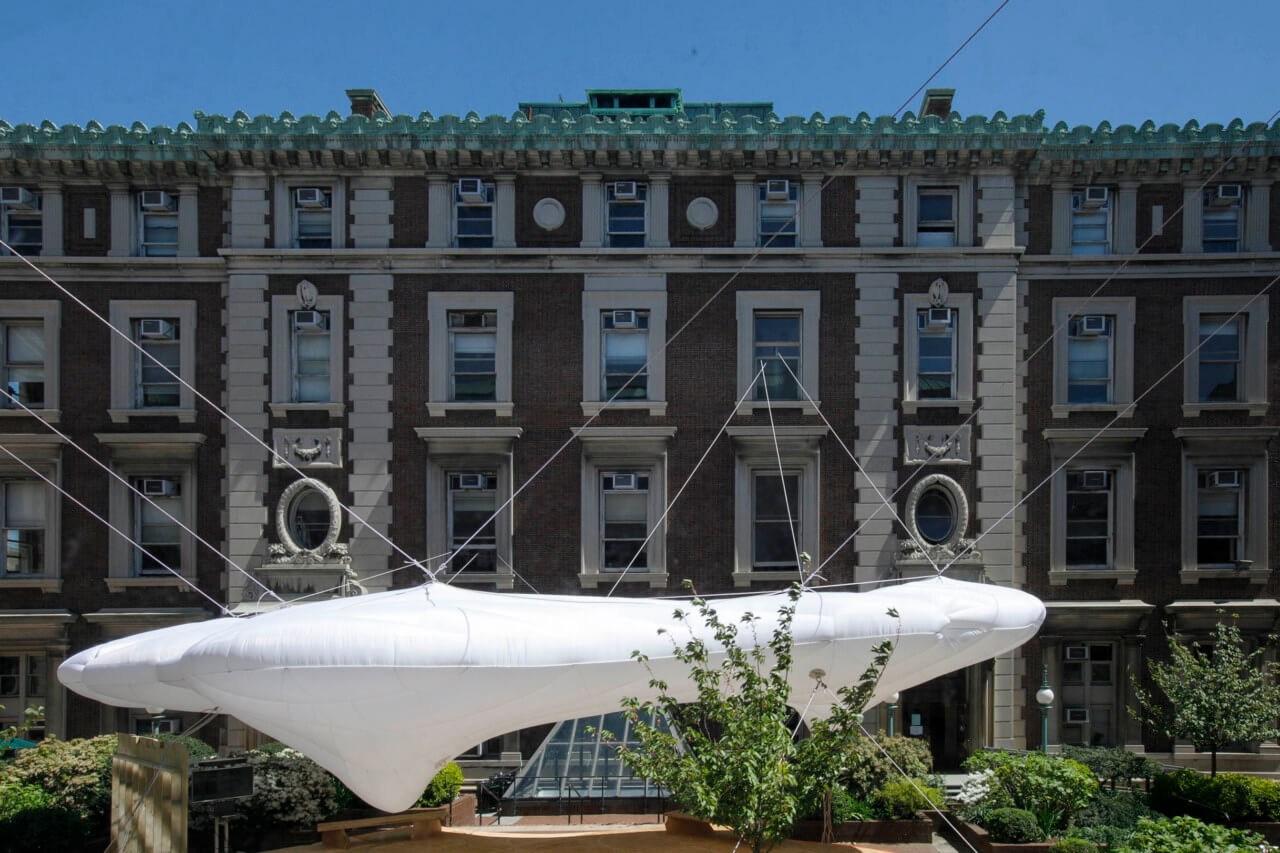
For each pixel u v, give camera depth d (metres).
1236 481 23.66
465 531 23.70
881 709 23.03
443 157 23.55
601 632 13.66
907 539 23.27
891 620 14.78
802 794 12.59
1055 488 23.64
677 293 23.70
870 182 23.77
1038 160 23.67
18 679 23.36
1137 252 23.73
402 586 23.14
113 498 23.47
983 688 22.97
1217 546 23.89
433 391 23.45
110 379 23.72
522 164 23.72
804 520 23.47
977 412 23.39
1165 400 23.75
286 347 23.52
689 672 14.11
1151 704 22.16
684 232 23.86
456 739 13.74
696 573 23.25
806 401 23.45
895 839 17.88
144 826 14.39
